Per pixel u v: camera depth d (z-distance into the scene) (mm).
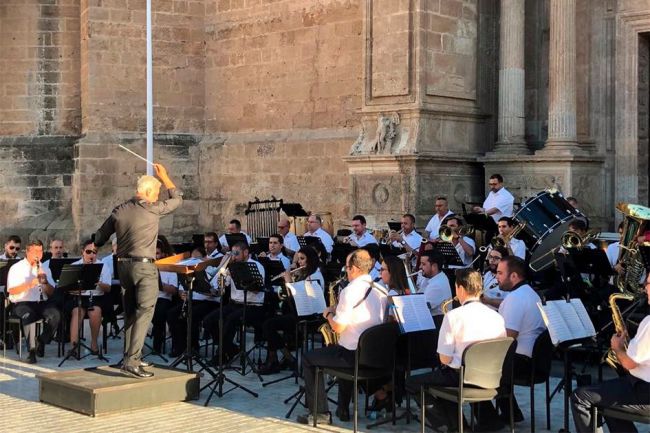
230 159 24594
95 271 12945
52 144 25891
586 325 8844
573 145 17844
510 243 13586
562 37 17828
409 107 18281
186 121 25375
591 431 7707
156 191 10445
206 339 13781
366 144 19125
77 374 10398
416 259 13844
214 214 25031
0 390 11086
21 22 26172
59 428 9195
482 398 8289
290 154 22984
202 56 25484
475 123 19297
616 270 11500
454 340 8328
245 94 24359
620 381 7723
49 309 13359
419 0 18281
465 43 19109
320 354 9359
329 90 22188
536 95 19156
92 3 24469
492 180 16547
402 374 9820
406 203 18250
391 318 9406
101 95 24594
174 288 13797
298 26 22906
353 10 21578
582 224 12047
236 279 11766
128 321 10422
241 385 11352
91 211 24484
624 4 18078
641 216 10945
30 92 26188
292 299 10836
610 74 18281
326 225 19984
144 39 24984
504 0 18688
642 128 18250
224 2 24875
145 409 10008
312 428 9258
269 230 23156
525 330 9094
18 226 25906
